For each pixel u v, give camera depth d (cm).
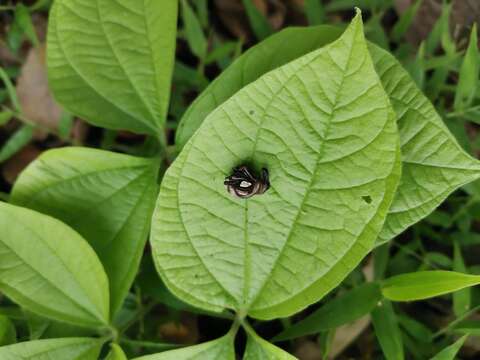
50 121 33
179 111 32
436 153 21
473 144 30
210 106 22
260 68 22
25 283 22
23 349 21
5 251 22
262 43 22
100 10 23
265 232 20
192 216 20
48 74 24
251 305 21
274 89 18
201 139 19
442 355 24
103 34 23
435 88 31
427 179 21
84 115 25
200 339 31
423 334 29
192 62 35
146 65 24
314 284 20
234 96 18
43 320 25
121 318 29
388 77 21
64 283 23
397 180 19
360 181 19
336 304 26
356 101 18
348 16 35
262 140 19
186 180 20
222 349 21
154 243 20
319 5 32
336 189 19
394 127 18
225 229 20
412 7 32
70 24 23
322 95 18
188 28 31
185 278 21
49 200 24
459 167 21
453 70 32
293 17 35
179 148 23
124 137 34
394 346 26
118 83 24
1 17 34
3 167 33
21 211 21
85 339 23
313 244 20
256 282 21
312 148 19
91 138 34
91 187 24
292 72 18
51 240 22
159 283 28
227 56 33
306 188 19
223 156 19
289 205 20
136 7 23
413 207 21
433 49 32
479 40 32
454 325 29
